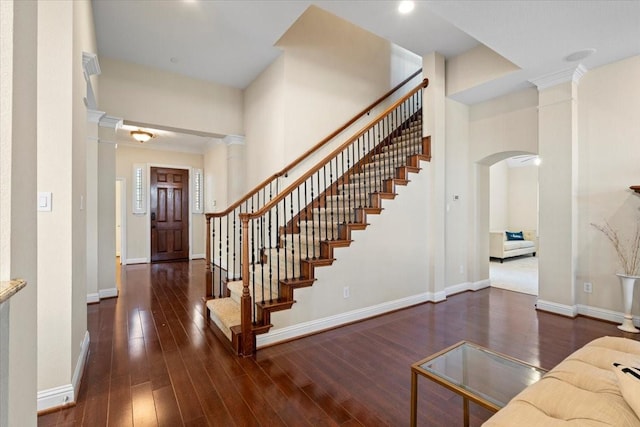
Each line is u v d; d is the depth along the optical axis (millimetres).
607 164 3330
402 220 3809
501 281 5285
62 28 1932
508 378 1583
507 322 3318
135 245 6902
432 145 4094
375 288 3533
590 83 3445
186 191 7477
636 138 3148
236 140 5090
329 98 4441
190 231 7484
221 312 3002
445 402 1940
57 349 1909
